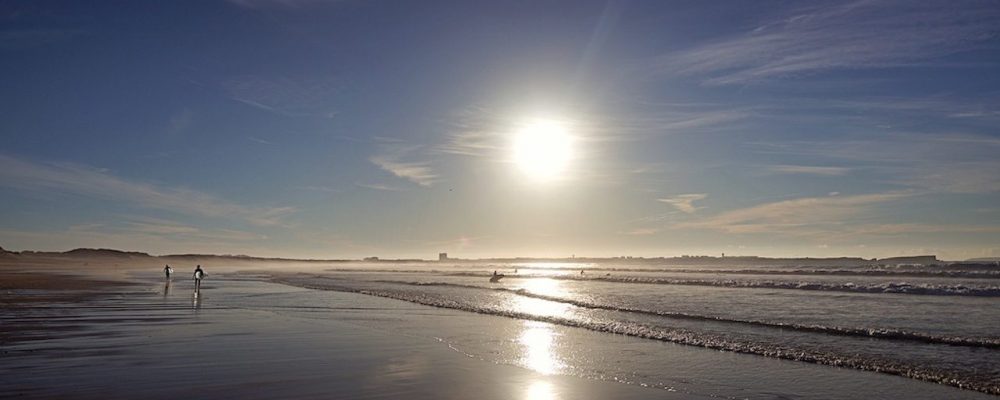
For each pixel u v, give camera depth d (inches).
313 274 3366.1
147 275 2930.6
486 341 626.8
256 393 382.9
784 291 1357.0
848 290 1334.9
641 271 3442.4
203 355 523.8
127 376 432.5
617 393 396.8
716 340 620.4
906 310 885.2
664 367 486.6
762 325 726.5
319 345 589.0
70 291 1416.1
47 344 584.4
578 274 3051.2
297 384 410.0
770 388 412.2
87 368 462.0
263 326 747.4
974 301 1025.5
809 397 387.2
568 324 773.9
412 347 581.0
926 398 380.2
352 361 499.8
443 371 461.1
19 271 3149.6
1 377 428.1
